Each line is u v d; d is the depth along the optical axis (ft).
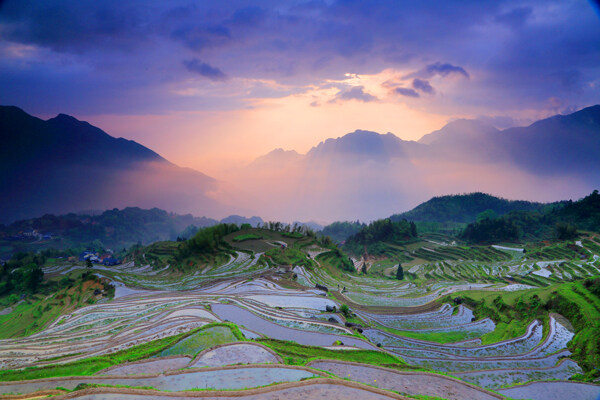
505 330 222.69
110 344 166.71
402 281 451.94
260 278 351.25
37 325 318.86
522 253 612.70
